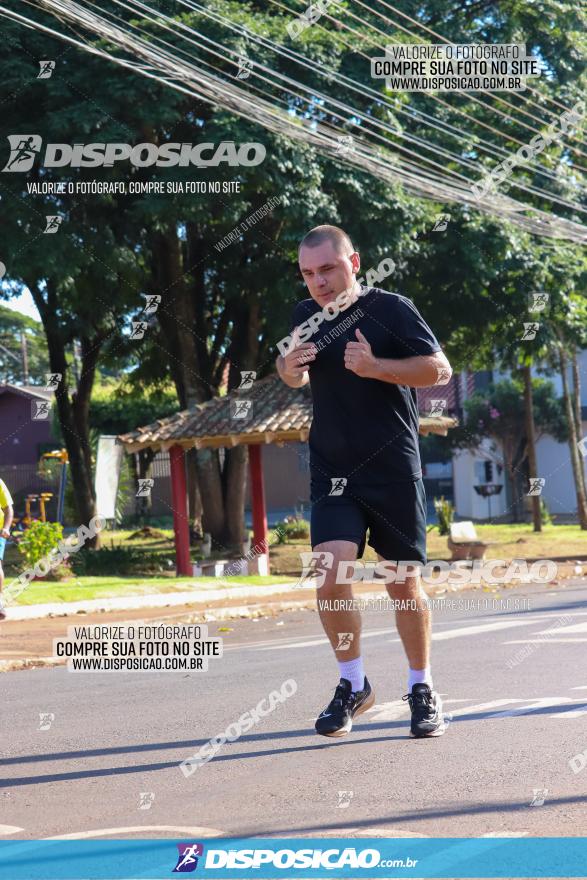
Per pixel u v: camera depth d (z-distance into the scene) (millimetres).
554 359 30125
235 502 23531
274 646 10414
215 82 11258
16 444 45188
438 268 20750
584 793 3809
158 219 18391
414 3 20328
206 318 24891
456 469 41125
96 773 4578
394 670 7410
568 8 21516
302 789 4047
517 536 29766
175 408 43094
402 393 4539
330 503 4590
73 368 34188
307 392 21359
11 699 7270
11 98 16859
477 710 5645
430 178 15414
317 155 17156
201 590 17250
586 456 38625
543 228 15562
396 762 4426
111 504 25562
